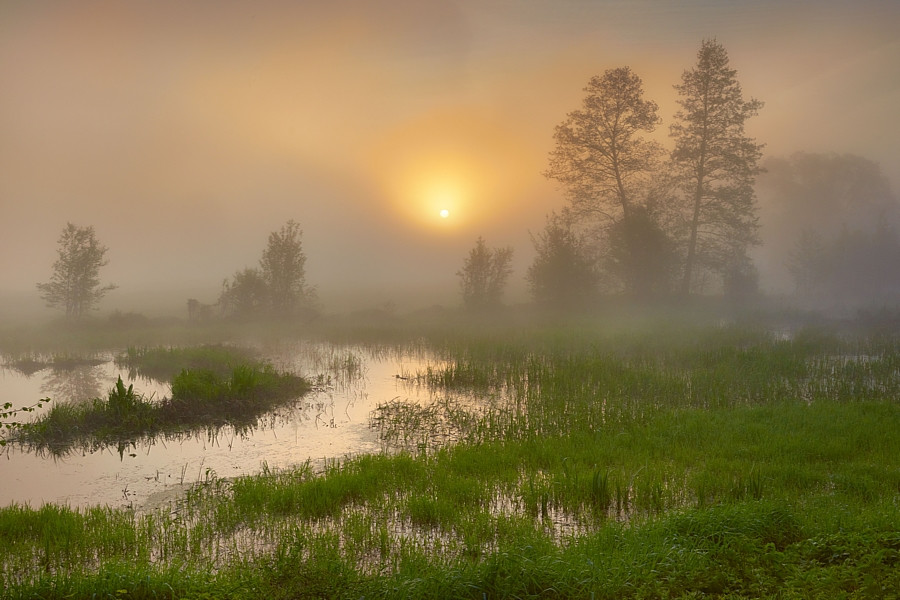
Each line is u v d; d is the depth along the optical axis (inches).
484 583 241.1
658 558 259.8
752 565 255.4
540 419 543.5
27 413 611.2
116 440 527.5
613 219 1711.4
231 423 581.3
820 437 463.8
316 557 265.7
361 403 665.0
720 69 1647.4
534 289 1653.5
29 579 249.8
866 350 899.4
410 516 336.5
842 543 267.4
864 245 2090.3
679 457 430.3
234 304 1610.5
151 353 971.9
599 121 1675.7
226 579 249.8
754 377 703.1
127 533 303.9
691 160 1673.2
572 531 311.7
